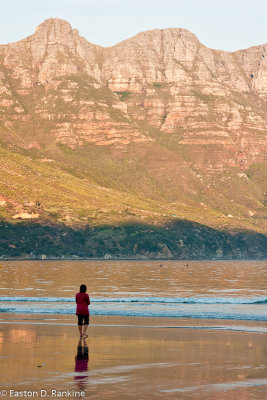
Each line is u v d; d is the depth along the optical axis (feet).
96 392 96.68
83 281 403.75
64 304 226.17
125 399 93.20
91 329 163.53
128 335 153.28
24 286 334.85
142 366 115.03
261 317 192.44
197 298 258.37
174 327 168.96
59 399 92.68
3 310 203.41
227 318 190.60
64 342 140.77
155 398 93.97
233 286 381.81
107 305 228.22
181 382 103.50
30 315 192.44
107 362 118.11
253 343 141.79
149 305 229.04
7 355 123.13
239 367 114.93
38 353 125.90
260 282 438.81
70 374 107.65
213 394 96.53
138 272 573.33
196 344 140.05
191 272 602.44
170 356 124.98
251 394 96.63
